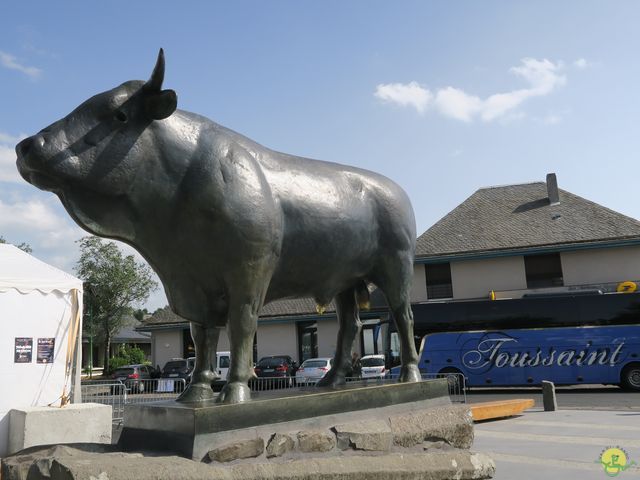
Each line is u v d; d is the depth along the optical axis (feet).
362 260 13.25
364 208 13.07
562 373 54.13
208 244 10.27
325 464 10.26
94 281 102.06
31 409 23.65
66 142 9.21
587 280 72.49
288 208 11.50
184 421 9.29
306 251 11.84
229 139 10.89
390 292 13.98
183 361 70.90
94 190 9.51
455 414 13.17
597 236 73.15
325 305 13.48
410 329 14.17
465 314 57.47
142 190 9.93
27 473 9.20
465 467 12.10
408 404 13.02
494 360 55.67
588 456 20.75
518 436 26.32
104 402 39.17
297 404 10.68
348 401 11.68
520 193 90.53
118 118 9.68
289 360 71.97
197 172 10.21
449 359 56.59
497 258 75.82
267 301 12.05
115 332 114.21
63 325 26.96
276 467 9.64
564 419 32.17
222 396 10.16
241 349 10.46
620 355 53.16
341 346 14.43
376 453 11.37
